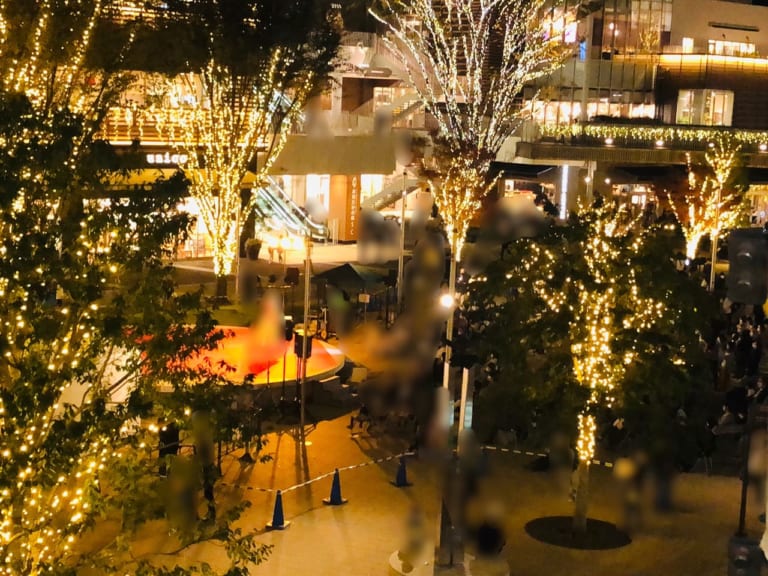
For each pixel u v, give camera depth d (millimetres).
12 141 10750
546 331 18781
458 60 56594
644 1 68562
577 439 18969
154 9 36406
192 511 12586
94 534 17828
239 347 30969
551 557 18312
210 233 38656
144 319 11812
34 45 28844
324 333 35188
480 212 52062
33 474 10539
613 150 62156
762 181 66812
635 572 17719
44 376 10430
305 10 38000
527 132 63094
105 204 12930
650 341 18719
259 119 38312
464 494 16828
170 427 15969
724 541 19250
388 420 26156
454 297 24719
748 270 9523
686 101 69812
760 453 16172
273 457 23594
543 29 59656
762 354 29281
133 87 36875
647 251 19047
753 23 74688
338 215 56562
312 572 17281
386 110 58938
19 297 10555
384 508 20578
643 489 21469
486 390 20000
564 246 19422
